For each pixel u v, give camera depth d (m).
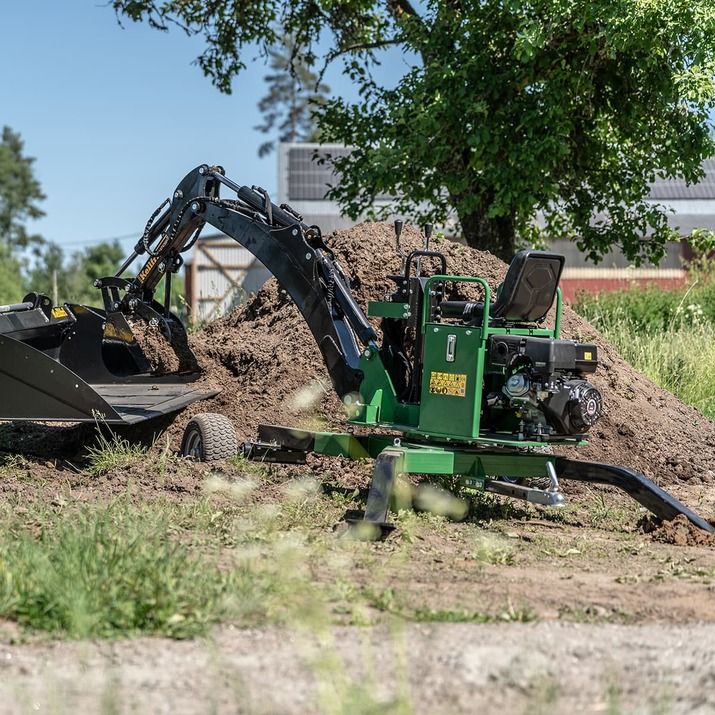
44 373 9.09
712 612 5.37
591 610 5.31
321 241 9.29
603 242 19.75
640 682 4.12
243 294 20.66
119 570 5.27
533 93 17.55
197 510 7.46
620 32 15.84
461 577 6.05
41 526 6.72
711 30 15.63
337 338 8.80
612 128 18.84
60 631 4.74
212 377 11.59
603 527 8.23
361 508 8.04
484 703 3.87
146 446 10.39
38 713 3.76
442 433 7.78
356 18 22.75
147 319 10.52
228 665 4.26
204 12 22.83
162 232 10.54
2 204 101.38
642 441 10.98
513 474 8.11
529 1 16.78
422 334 8.02
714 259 23.20
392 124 19.03
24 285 57.19
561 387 7.59
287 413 10.93
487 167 17.67
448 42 18.19
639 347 15.89
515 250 20.73
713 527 7.88
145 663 4.31
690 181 18.61
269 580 5.41
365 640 4.60
